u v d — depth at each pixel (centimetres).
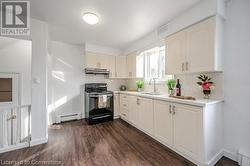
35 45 243
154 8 216
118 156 205
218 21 191
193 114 186
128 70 437
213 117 187
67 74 401
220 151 201
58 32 313
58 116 376
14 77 363
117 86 479
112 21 260
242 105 188
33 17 239
